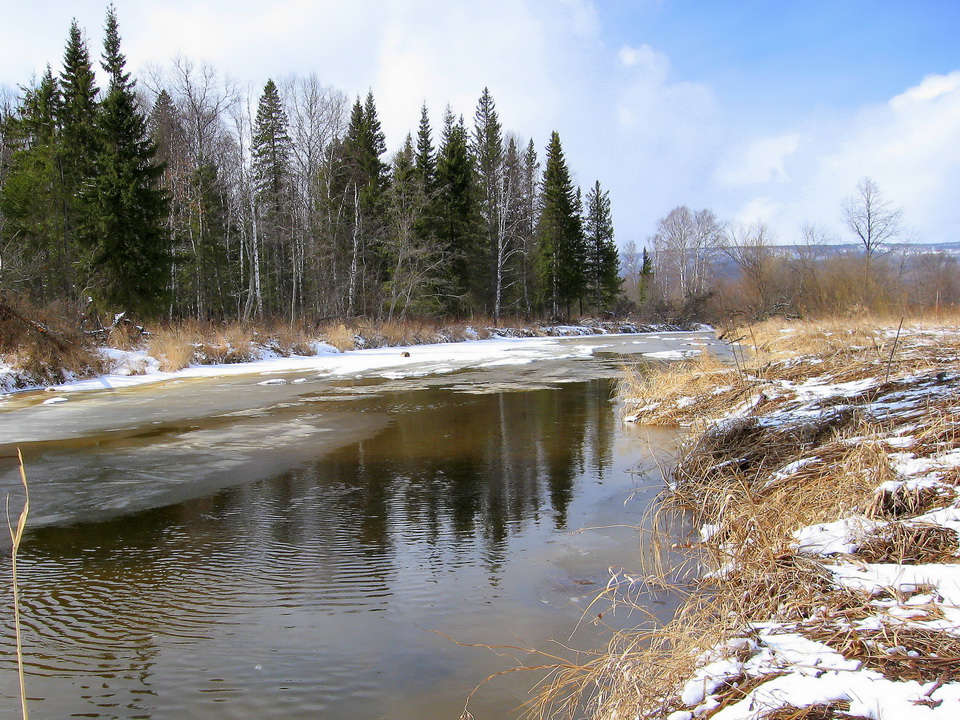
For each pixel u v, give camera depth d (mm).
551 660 3023
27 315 15781
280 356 21609
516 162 43938
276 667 3016
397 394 12445
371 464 6977
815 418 5934
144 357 17953
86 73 27625
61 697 2791
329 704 2725
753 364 10320
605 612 3473
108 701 2760
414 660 3061
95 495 5922
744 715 1978
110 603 3707
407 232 33281
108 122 23234
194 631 3367
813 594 2822
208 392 13148
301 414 10273
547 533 4762
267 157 33062
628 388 11633
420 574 4059
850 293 21375
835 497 4055
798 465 4895
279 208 32500
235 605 3662
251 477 6504
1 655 3154
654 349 24500
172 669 3012
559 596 3701
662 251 73750
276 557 4375
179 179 28047
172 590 3875
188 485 6234
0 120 31766
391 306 33125
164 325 22672
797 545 3303
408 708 2688
